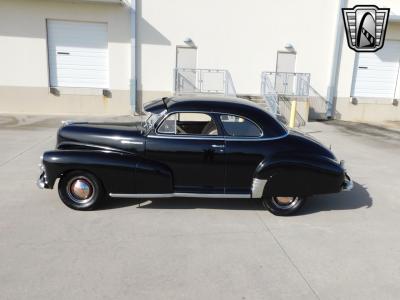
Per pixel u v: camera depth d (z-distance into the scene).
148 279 3.20
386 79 15.73
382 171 7.26
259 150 4.57
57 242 3.78
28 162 6.79
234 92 14.80
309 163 4.52
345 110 15.73
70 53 13.74
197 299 2.95
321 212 4.99
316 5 14.52
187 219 4.52
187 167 4.60
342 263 3.63
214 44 14.35
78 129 4.78
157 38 14.01
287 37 14.66
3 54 13.30
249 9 14.22
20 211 4.53
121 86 14.16
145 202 5.01
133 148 4.57
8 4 12.93
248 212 4.85
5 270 3.24
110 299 2.90
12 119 12.12
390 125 14.55
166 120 4.57
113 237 3.95
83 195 4.61
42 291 2.96
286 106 14.11
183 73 14.43
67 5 13.23
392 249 3.99
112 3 13.20
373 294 3.14
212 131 4.64
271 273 3.39
